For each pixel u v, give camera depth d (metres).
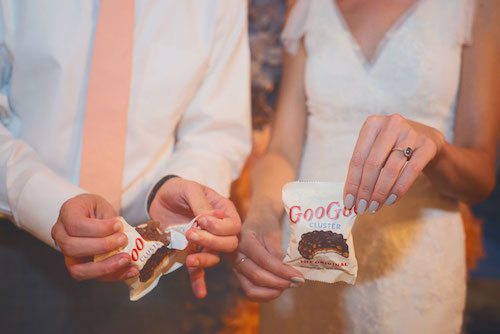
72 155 0.73
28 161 0.67
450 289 0.76
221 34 0.80
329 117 0.83
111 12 0.70
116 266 0.55
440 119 0.76
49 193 0.64
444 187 0.71
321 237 0.61
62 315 0.72
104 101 0.70
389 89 0.78
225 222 0.61
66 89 0.72
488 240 2.20
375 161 0.55
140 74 0.75
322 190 0.61
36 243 0.70
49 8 0.71
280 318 0.86
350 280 0.62
